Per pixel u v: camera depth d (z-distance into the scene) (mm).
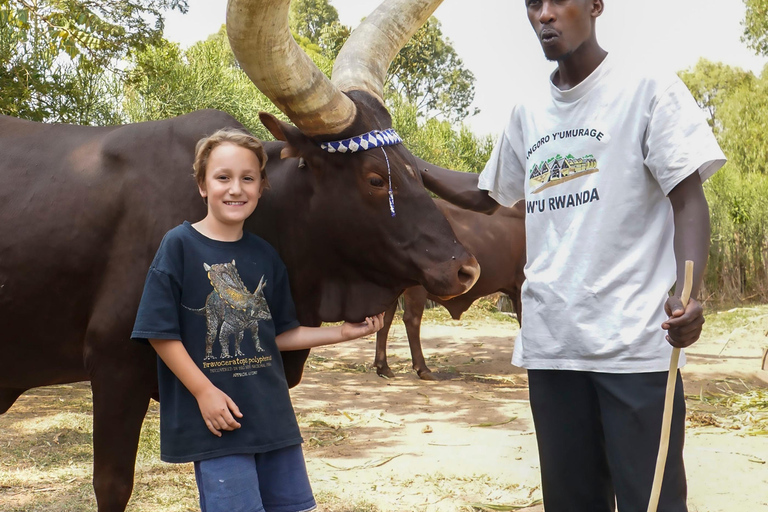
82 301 2576
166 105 11594
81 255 2537
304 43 27219
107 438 2500
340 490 3750
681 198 1942
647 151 2006
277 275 2340
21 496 3549
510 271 7336
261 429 2166
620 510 2057
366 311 2561
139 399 2512
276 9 2086
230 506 2074
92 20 7461
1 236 2582
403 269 2465
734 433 4859
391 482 3904
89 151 2676
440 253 2404
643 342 1980
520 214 7383
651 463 1985
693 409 5684
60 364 2709
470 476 4004
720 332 11023
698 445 4523
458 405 6008
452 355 9086
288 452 2242
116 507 2520
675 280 2043
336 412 5668
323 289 2639
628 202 2021
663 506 1965
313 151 2477
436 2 2824
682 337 1758
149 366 2486
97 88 9078
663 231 2051
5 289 2572
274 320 2346
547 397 2191
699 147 1898
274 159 2725
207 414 2078
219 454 2105
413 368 7715
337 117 2371
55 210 2580
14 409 5371
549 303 2111
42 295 2570
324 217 2525
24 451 4309
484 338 10523
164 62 11148
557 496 2232
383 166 2414
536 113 2230
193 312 2146
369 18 2797
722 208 16109
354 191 2455
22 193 2631
